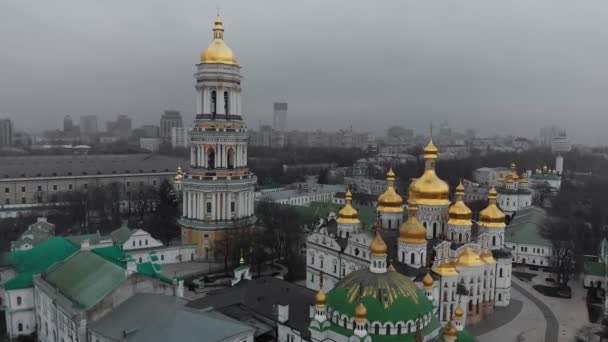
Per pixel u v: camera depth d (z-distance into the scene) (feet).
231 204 521.24
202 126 512.22
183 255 505.25
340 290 246.88
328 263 402.31
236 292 331.57
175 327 233.96
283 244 511.40
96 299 260.42
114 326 244.63
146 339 227.61
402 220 413.59
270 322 293.84
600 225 620.08
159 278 303.07
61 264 319.68
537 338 338.54
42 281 306.55
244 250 472.03
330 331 238.48
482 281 378.73
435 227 394.93
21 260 353.51
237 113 526.57
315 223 577.84
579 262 483.10
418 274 327.26
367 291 237.66
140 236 490.49
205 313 259.60
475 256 374.43
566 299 420.36
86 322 250.78
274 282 344.90
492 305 394.93
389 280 243.40
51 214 636.89
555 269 474.08
